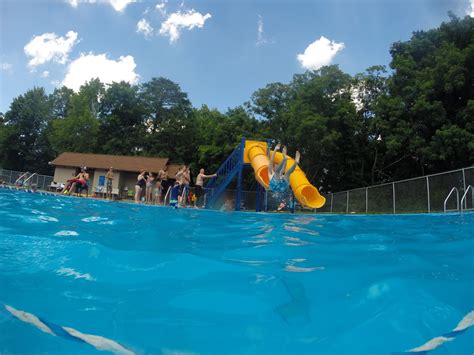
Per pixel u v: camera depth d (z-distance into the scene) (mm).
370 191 14859
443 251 3652
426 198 11734
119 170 27500
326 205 18766
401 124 20594
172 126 34719
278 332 1625
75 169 28281
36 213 5898
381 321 1754
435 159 18906
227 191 20766
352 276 2553
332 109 24219
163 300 1994
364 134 24531
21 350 1402
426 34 23234
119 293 2104
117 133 36688
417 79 21094
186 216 7695
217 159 26609
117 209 8445
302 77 26328
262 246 3834
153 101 39000
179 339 1531
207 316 1782
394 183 13375
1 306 1841
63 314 1768
